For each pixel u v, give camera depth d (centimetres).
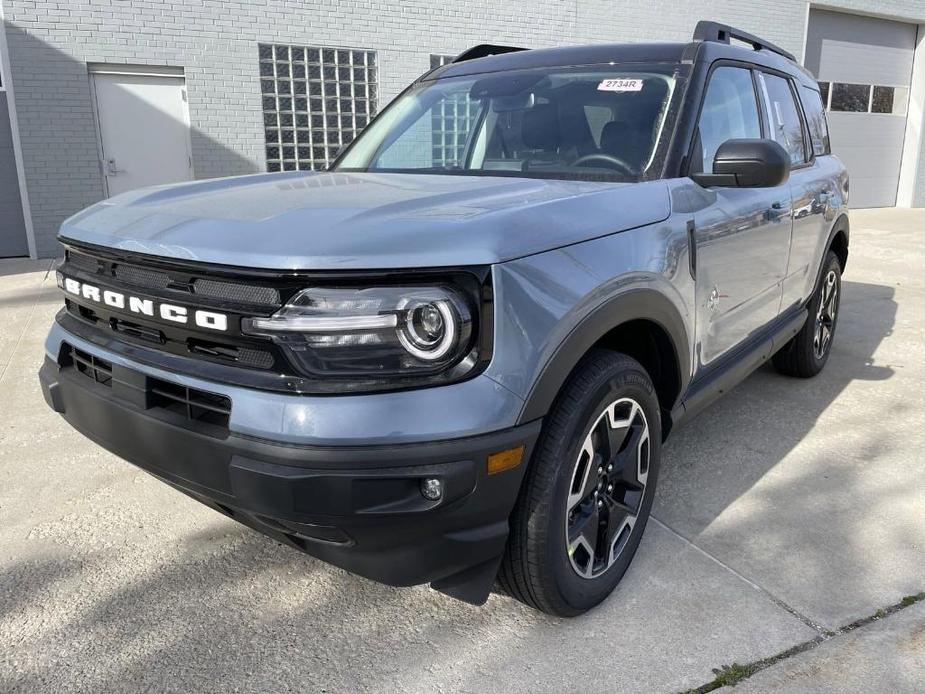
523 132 302
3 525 285
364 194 229
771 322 376
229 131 1002
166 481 216
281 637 224
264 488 179
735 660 215
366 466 174
